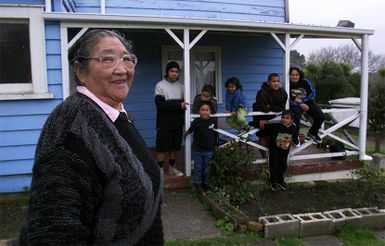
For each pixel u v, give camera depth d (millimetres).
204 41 8570
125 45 1585
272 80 6344
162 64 8258
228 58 8852
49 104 5555
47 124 1325
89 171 1261
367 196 5742
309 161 6980
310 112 6590
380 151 11547
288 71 6629
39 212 1183
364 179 6152
